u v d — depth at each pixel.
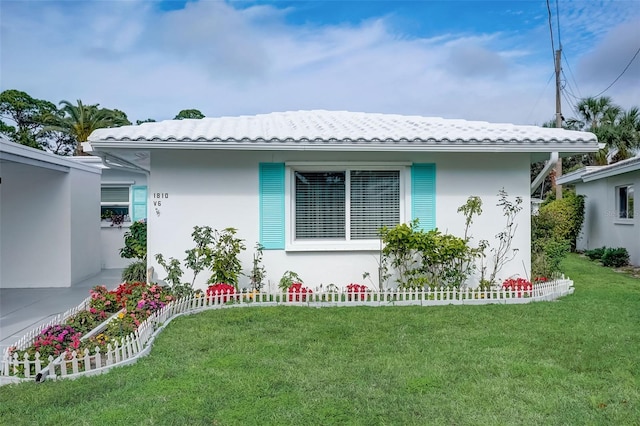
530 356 5.25
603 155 26.33
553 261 10.02
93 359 4.97
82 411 3.86
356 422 3.70
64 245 11.02
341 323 6.71
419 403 4.04
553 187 28.20
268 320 6.88
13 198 10.95
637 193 14.07
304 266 8.91
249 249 8.84
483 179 9.19
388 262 9.00
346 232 9.08
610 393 4.24
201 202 8.75
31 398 4.12
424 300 8.09
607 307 7.75
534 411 3.89
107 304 7.45
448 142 8.28
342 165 8.97
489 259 9.20
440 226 9.13
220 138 7.96
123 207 15.38
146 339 5.75
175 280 7.93
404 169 9.11
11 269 10.90
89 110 28.50
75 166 11.38
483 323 6.70
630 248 14.55
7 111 31.47
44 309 8.51
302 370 4.81
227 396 4.14
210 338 5.95
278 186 8.84
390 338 5.96
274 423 3.67
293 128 9.27
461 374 4.70
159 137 7.86
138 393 4.19
